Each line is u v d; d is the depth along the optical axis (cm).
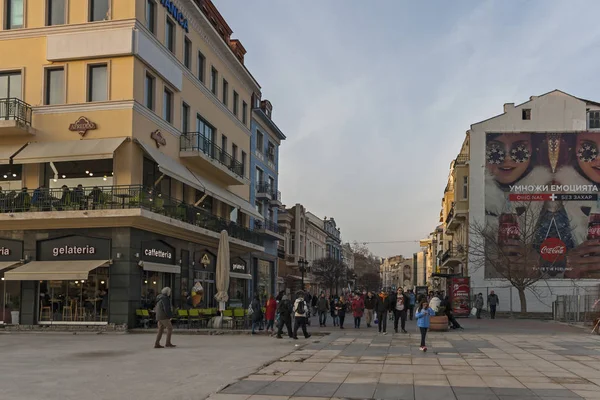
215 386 1023
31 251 2425
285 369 1223
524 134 4541
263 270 4659
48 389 991
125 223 2342
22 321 2395
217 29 3691
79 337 2059
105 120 2466
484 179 4541
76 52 2491
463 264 4888
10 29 2594
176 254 2806
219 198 3188
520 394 952
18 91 2567
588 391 979
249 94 4350
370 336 2075
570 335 2153
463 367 1257
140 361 1360
